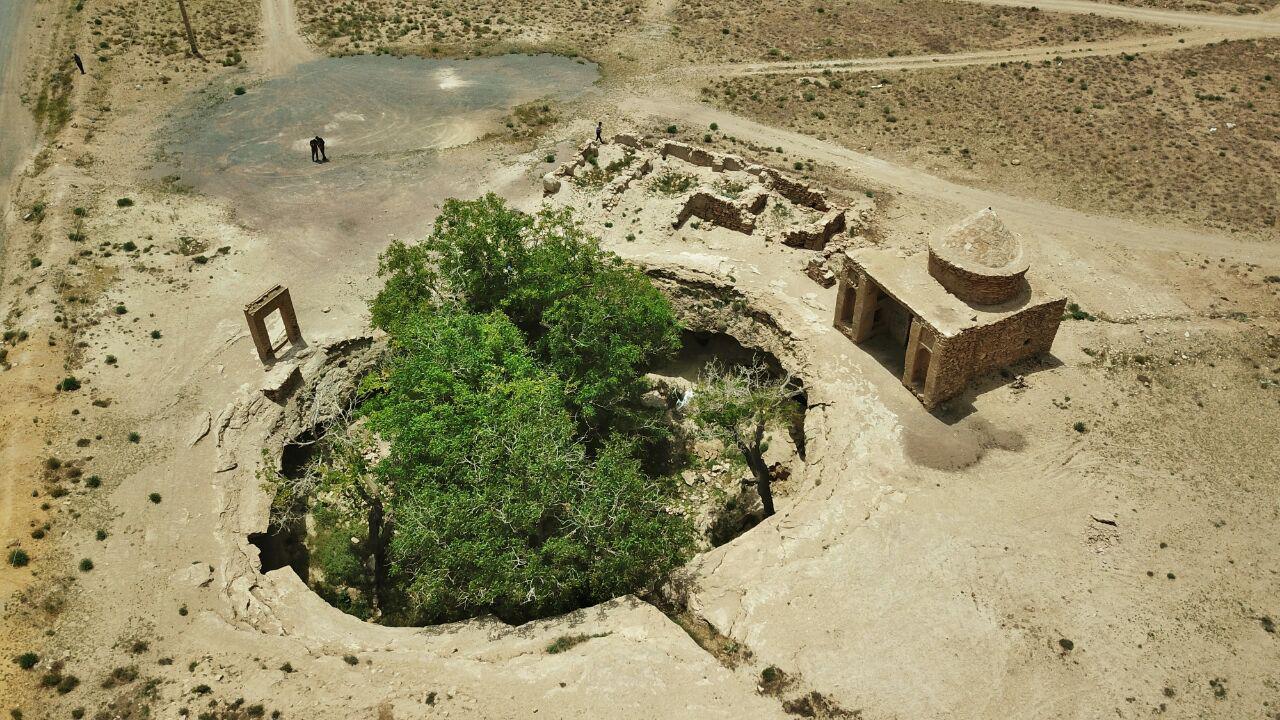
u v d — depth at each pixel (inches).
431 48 2999.5
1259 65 2839.6
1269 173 2304.4
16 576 1286.9
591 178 2320.4
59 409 1577.3
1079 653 1183.6
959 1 3373.5
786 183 2214.6
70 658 1189.7
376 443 1628.9
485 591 1175.6
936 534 1342.3
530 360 1443.2
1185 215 2171.5
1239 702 1130.0
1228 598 1252.5
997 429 1517.0
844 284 1665.8
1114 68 2842.0
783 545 1341.0
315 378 1705.2
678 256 1929.1
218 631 1235.2
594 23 3198.8
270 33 3058.6
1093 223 2151.8
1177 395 1592.0
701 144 2460.6
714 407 1496.1
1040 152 2431.1
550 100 2696.9
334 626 1272.1
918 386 1579.7
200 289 1902.1
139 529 1379.2
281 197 2226.9
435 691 1144.8
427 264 1903.3
